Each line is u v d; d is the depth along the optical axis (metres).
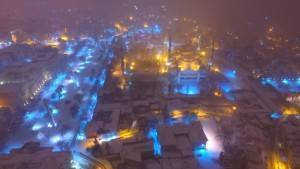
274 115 95.50
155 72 128.62
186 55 129.62
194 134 78.69
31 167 68.56
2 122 92.44
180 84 116.25
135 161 72.12
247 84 120.69
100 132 83.56
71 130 90.69
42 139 86.75
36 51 156.25
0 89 102.38
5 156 73.62
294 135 81.88
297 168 70.56
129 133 86.44
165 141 75.81
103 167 72.88
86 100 110.06
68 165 70.31
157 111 95.56
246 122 89.81
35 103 109.00
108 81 119.38
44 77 127.06
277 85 119.00
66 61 148.00
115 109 96.50
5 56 140.62
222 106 99.19
